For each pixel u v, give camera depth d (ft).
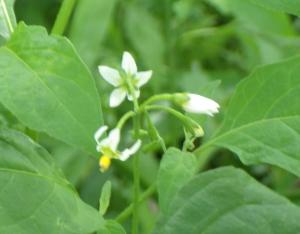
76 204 0.48
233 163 1.04
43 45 0.48
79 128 0.47
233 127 0.54
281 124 0.53
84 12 0.93
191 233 0.45
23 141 0.50
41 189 0.48
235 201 0.46
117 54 1.06
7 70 0.48
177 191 0.47
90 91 0.48
